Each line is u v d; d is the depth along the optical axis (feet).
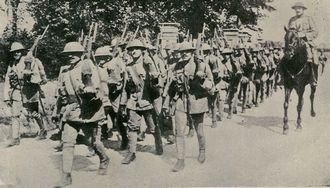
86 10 46.78
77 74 19.98
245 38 50.42
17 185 21.50
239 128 33.50
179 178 21.97
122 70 26.32
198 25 55.21
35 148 26.58
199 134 24.12
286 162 26.78
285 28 32.55
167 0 54.80
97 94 20.02
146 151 26.86
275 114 39.63
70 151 20.24
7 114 33.55
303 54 31.60
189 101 22.90
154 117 25.50
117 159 24.84
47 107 31.07
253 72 43.27
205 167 23.99
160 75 25.35
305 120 34.76
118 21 48.44
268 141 29.71
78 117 19.97
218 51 37.50
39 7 45.96
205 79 22.68
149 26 50.24
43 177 21.83
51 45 45.98
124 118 26.55
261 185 24.07
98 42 45.14
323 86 38.96
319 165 26.86
